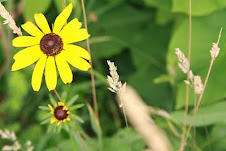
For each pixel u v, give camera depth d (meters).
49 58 0.54
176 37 0.64
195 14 0.62
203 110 0.60
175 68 0.64
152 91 0.71
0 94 0.77
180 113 0.61
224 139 0.62
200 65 0.62
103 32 0.78
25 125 0.74
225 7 0.63
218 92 0.60
